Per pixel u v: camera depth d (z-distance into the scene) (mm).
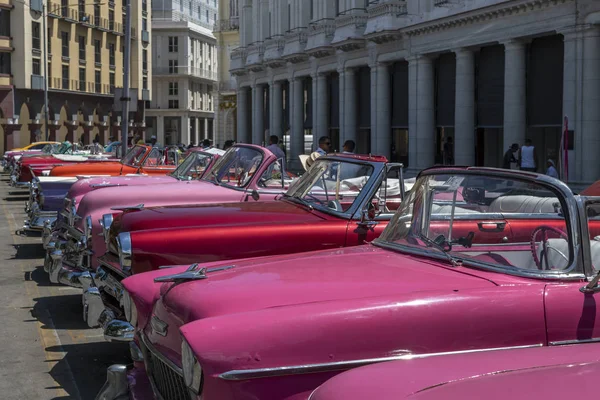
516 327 3260
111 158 20688
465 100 27531
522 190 3842
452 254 3973
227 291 3557
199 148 10438
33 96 53812
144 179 10008
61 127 59375
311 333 3074
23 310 7941
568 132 22406
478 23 26062
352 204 5996
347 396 2359
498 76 26734
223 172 8586
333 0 38031
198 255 5602
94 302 6039
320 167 6672
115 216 6711
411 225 4363
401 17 31062
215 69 93500
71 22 57875
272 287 3561
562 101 23609
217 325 3104
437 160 30719
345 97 36938
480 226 3957
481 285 3504
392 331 3139
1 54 51594
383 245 4430
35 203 11977
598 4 21234
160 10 82250
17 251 12156
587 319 3334
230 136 68250
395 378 2469
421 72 30188
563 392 2201
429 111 30266
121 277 5891
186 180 9648
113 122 66188
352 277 3658
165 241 5574
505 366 2568
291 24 43344
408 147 32219
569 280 3508
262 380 3000
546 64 24281
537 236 3748
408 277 3631
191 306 3488
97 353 6395
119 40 66000
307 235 5746
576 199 3623
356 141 37188
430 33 29016
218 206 6594
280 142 42250
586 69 21844
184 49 82062
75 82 59062
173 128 83688
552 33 23266
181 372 3344
